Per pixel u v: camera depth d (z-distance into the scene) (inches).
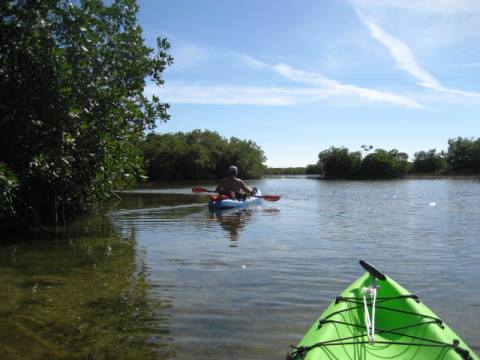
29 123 361.7
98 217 516.4
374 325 159.8
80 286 222.1
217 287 218.5
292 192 1050.1
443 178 2150.6
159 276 240.1
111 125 431.2
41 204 448.5
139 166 522.9
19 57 346.9
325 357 128.8
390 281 176.6
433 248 316.2
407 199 800.3
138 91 477.4
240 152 2332.7
